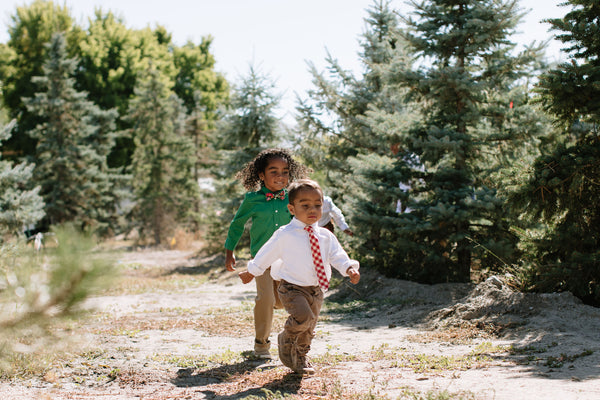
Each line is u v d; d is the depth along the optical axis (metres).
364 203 10.25
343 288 10.30
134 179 33.06
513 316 5.87
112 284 1.87
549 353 4.49
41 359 4.34
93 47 37.59
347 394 3.52
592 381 3.45
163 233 30.36
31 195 13.82
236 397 3.68
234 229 5.18
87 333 6.02
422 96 10.32
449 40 9.89
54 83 28.16
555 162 6.29
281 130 17.36
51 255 1.84
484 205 8.87
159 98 32.69
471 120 9.66
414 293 9.01
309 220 4.13
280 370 4.45
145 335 6.47
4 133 12.77
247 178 5.46
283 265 4.22
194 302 10.21
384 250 10.64
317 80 13.85
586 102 6.27
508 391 3.32
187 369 4.66
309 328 4.14
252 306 9.07
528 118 9.23
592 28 6.25
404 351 5.10
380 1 14.18
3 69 33.41
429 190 10.41
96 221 28.58
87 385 4.09
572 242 6.38
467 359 4.50
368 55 13.97
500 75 9.85
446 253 9.64
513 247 9.23
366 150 13.75
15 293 1.82
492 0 9.76
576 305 5.71
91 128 28.88
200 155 35.12
